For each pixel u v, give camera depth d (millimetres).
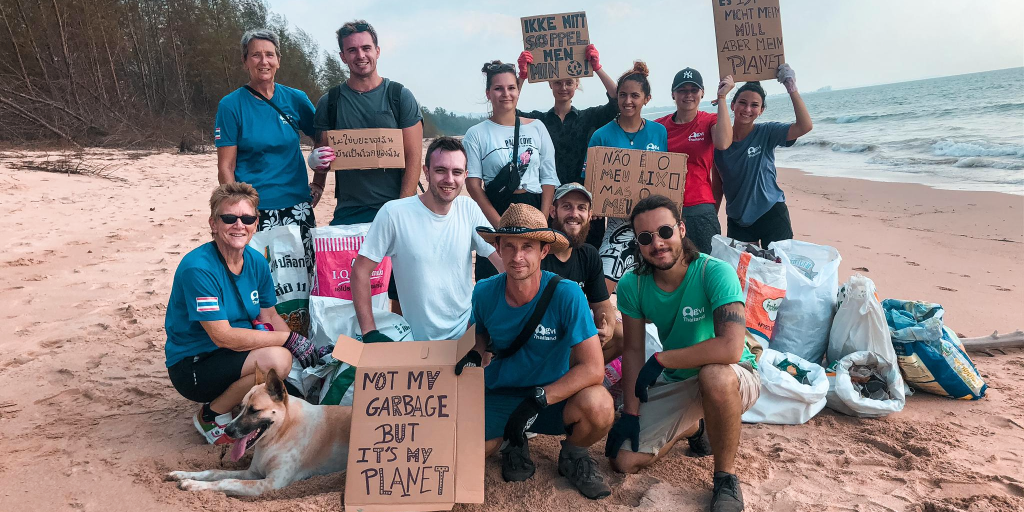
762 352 4090
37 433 3748
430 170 3688
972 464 3373
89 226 9680
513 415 3014
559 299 3154
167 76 37875
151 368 4730
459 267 3863
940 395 4234
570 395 3107
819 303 4344
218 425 3676
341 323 4102
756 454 3549
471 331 3102
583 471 3203
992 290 6582
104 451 3537
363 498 2930
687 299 3297
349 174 4883
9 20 24719
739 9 5312
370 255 3752
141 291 6574
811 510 2967
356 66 4691
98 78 27969
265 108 4691
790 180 17641
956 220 10414
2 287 6633
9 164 14281
